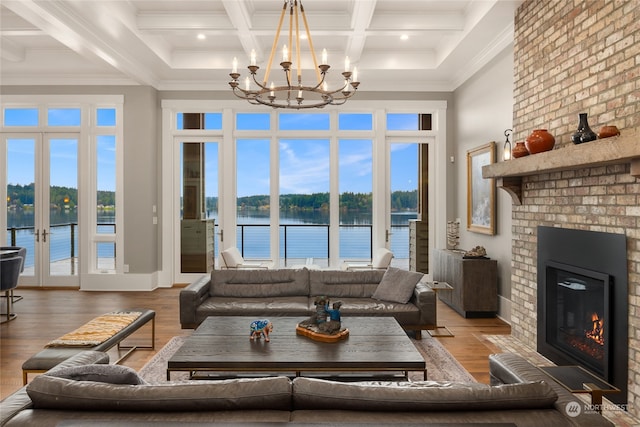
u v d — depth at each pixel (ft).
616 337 9.06
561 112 11.09
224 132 22.36
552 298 11.66
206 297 14.60
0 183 21.91
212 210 22.80
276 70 20.30
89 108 21.75
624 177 8.85
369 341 9.95
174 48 19.83
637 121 8.43
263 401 5.02
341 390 5.07
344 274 15.42
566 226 10.94
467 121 20.06
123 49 17.46
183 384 5.22
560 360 11.07
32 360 8.71
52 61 19.79
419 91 22.22
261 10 15.66
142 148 21.47
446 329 14.93
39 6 12.71
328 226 22.82
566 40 10.84
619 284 8.94
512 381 6.57
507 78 15.52
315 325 10.46
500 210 16.35
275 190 22.66
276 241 22.74
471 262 16.48
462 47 16.93
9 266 15.71
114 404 4.94
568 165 9.33
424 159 22.77
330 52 19.69
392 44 19.16
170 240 22.39
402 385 5.72
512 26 14.80
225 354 9.04
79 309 17.62
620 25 8.88
